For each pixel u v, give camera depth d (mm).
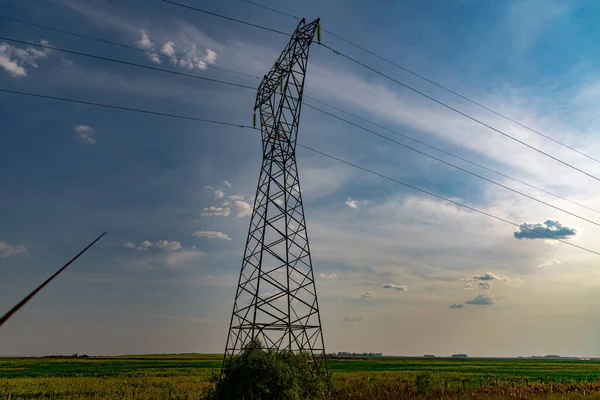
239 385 32156
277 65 43781
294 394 31891
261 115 42781
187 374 83688
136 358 167000
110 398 46844
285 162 40562
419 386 45906
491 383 56938
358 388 46375
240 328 35688
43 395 50156
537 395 39656
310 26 41531
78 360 145375
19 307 2609
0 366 109875
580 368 115188
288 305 36406
